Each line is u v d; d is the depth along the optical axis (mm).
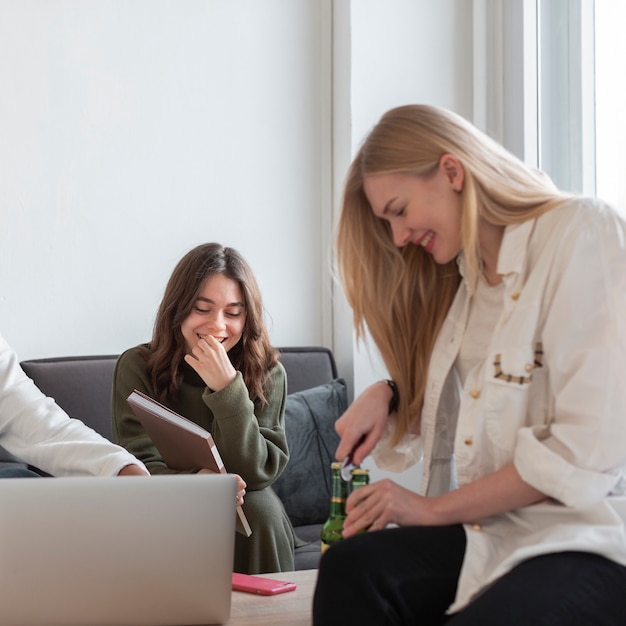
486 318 1582
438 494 1681
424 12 3197
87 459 1808
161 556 1403
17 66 2848
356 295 1698
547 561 1279
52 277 2869
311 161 3234
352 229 1665
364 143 1573
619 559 1293
